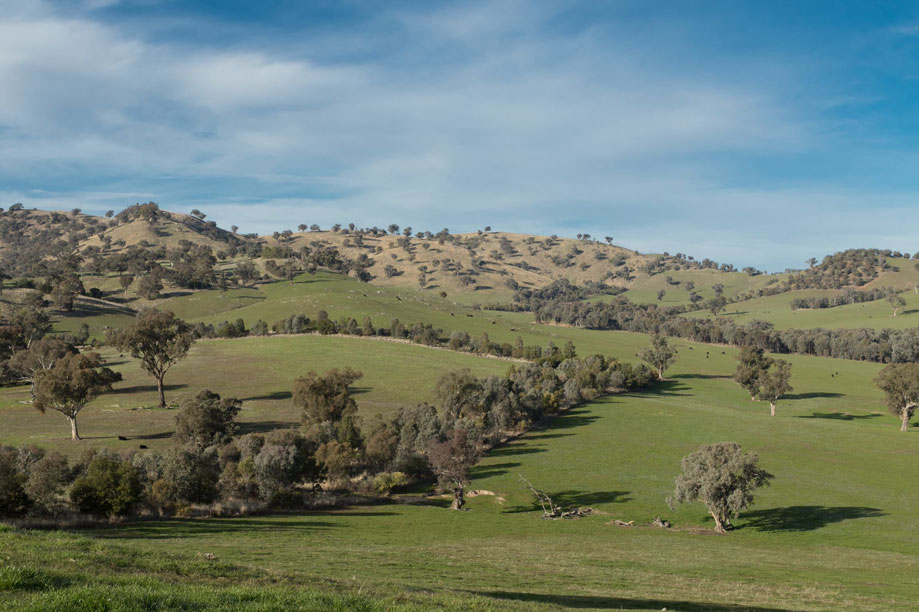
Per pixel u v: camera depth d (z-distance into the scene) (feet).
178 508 181.47
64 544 69.92
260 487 213.25
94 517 162.61
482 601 66.90
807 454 315.17
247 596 50.72
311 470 232.94
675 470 285.02
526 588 97.96
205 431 278.05
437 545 153.69
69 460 246.88
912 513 221.87
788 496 245.24
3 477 150.61
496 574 111.65
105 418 350.02
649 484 263.08
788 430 369.91
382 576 94.94
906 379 379.14
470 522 200.23
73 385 287.89
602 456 308.81
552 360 578.25
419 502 236.63
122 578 53.01
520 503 237.25
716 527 203.72
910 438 355.56
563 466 290.15
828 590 115.55
